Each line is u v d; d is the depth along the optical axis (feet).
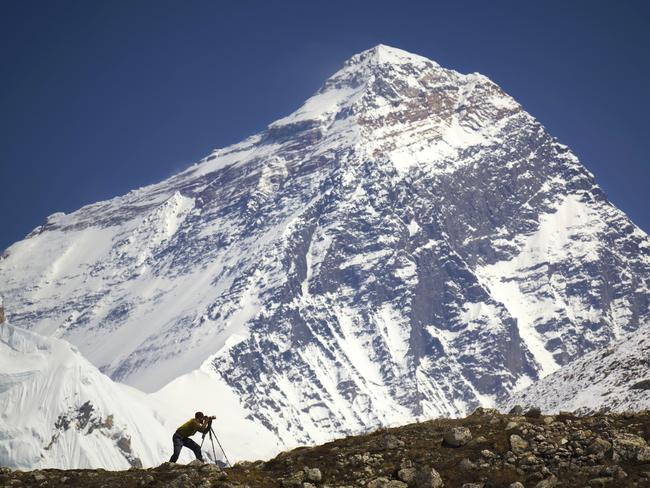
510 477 167.22
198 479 170.40
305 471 174.50
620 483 161.99
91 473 179.01
